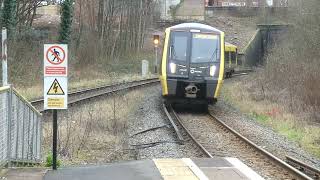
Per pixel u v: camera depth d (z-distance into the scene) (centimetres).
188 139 3156
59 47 1817
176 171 1923
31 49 8238
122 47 12962
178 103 4872
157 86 7912
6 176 1752
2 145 1745
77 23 12575
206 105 4819
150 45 14912
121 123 3572
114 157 2588
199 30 4756
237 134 3259
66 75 1827
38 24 11644
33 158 2164
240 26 18550
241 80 9588
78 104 4509
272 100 5894
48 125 3234
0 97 1697
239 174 1894
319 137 3662
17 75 6844
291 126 4134
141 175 1850
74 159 2483
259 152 2717
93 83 7556
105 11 12031
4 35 2944
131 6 13462
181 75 4647
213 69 4669
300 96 5344
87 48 10488
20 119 1962
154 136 3228
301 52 7631
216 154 2658
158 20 17688
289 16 16400
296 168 2406
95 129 3253
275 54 8306
